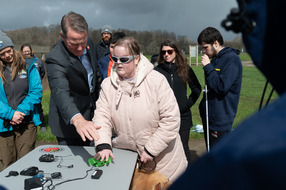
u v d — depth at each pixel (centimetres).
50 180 167
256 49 49
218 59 293
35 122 307
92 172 179
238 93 289
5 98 287
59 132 245
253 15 48
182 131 324
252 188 37
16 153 310
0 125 283
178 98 319
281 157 36
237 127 45
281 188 35
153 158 207
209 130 310
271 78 50
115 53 198
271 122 40
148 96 203
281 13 45
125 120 207
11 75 288
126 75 201
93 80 262
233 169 39
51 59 222
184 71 320
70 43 213
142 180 183
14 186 160
